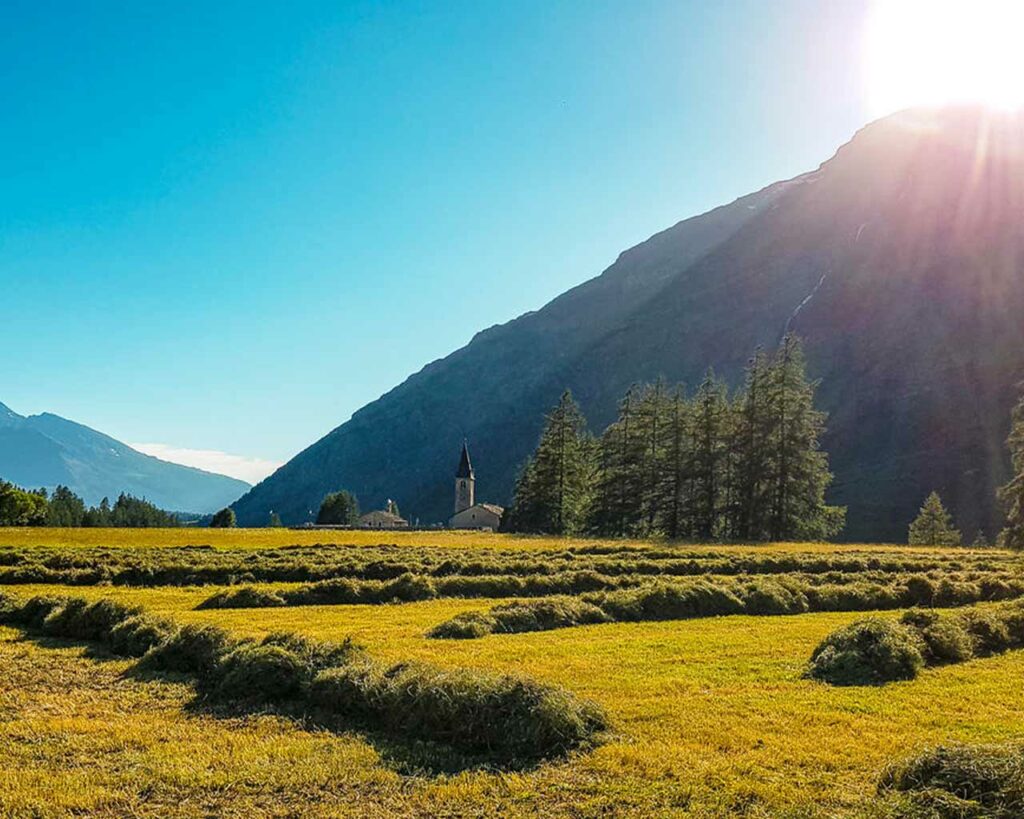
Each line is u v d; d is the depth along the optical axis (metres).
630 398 82.56
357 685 12.06
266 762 9.76
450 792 8.69
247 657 13.49
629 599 23.20
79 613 19.48
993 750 8.28
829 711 11.80
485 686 11.01
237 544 55.53
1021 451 61.00
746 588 25.53
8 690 13.77
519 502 90.94
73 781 9.05
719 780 8.80
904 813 7.55
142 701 12.99
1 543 55.00
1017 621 18.50
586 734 10.38
